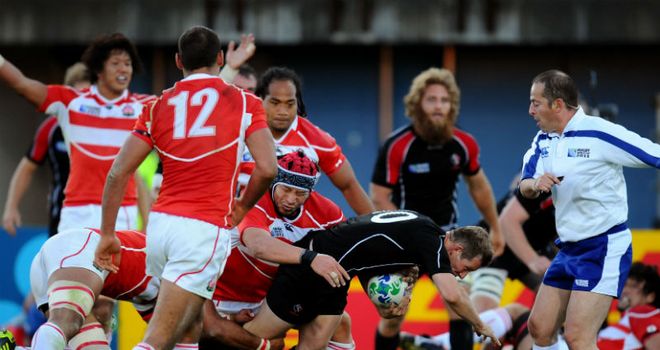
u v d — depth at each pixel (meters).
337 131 51.88
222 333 23.05
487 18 50.31
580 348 22.47
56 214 30.59
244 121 20.47
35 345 20.09
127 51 28.03
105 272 21.95
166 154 20.33
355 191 25.16
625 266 22.66
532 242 29.72
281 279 22.86
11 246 33.78
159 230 20.09
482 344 29.94
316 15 49.91
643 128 52.03
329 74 51.75
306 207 23.98
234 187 20.55
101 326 22.78
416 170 30.11
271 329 23.19
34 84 27.45
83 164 27.88
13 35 50.09
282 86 23.58
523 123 51.91
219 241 20.12
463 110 51.81
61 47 51.41
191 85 20.56
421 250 22.12
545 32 50.41
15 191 31.44
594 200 22.52
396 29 50.12
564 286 23.03
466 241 22.44
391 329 28.89
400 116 52.00
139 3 49.97
